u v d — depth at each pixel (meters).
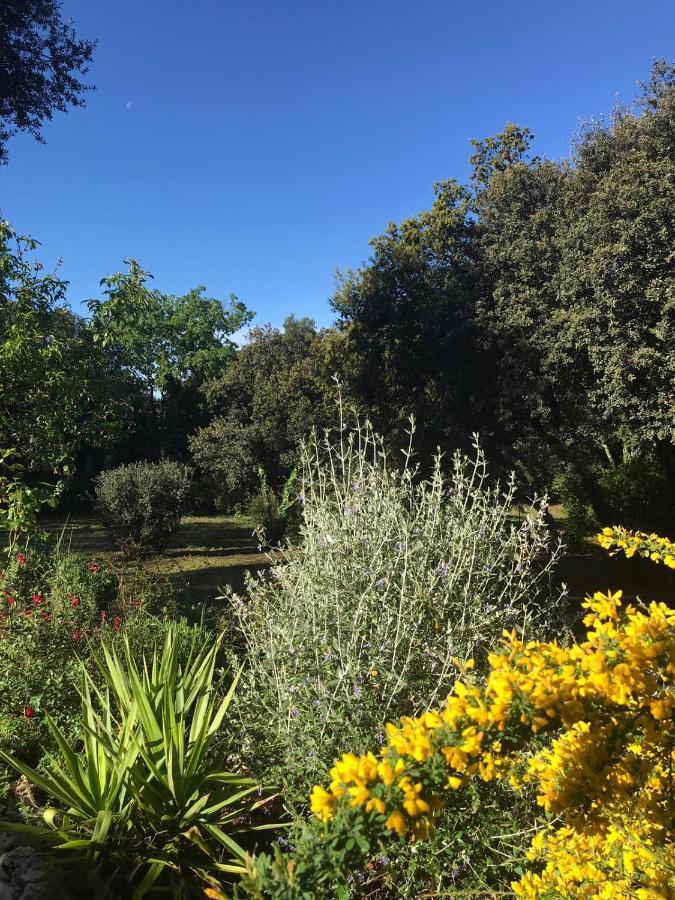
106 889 2.29
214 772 2.89
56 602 4.23
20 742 3.20
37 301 6.36
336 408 14.13
